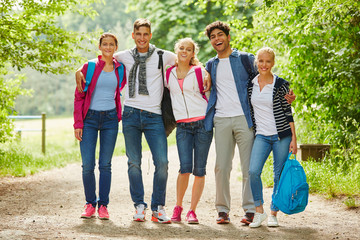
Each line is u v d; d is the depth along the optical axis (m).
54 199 9.07
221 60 7.02
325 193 9.16
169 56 7.12
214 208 8.45
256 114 6.87
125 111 7.00
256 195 6.78
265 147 6.80
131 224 6.89
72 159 16.30
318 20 9.84
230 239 6.09
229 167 7.02
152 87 6.97
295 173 6.71
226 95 6.94
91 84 7.02
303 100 12.01
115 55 7.21
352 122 10.84
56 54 12.23
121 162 15.92
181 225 6.91
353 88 11.11
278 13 11.40
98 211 7.23
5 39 11.72
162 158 6.97
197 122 6.98
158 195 7.06
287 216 7.59
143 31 6.96
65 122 64.50
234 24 14.36
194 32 30.70
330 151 11.39
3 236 5.93
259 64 6.75
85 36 12.81
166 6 31.98
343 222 7.09
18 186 10.55
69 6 13.30
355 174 9.59
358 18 10.62
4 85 14.07
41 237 5.95
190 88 6.95
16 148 15.48
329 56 11.20
